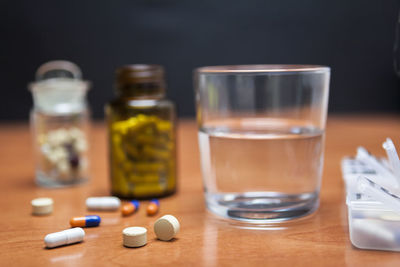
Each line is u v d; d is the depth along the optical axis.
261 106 0.39
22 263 0.35
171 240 0.38
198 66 1.20
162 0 1.17
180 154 0.63
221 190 0.40
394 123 0.84
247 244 0.37
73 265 0.35
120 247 0.37
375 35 1.22
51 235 0.37
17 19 1.14
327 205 0.43
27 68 1.16
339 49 1.22
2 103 1.16
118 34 1.17
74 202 0.46
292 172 0.39
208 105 0.40
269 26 1.20
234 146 0.39
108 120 0.47
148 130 0.45
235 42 1.21
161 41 1.18
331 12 1.21
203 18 1.19
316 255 0.35
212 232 0.39
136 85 0.45
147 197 0.46
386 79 1.23
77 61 1.17
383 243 0.36
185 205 0.44
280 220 0.40
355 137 0.69
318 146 0.39
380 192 0.35
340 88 1.24
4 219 0.42
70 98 0.51
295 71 0.38
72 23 1.15
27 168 0.57
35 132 0.51
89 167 0.52
